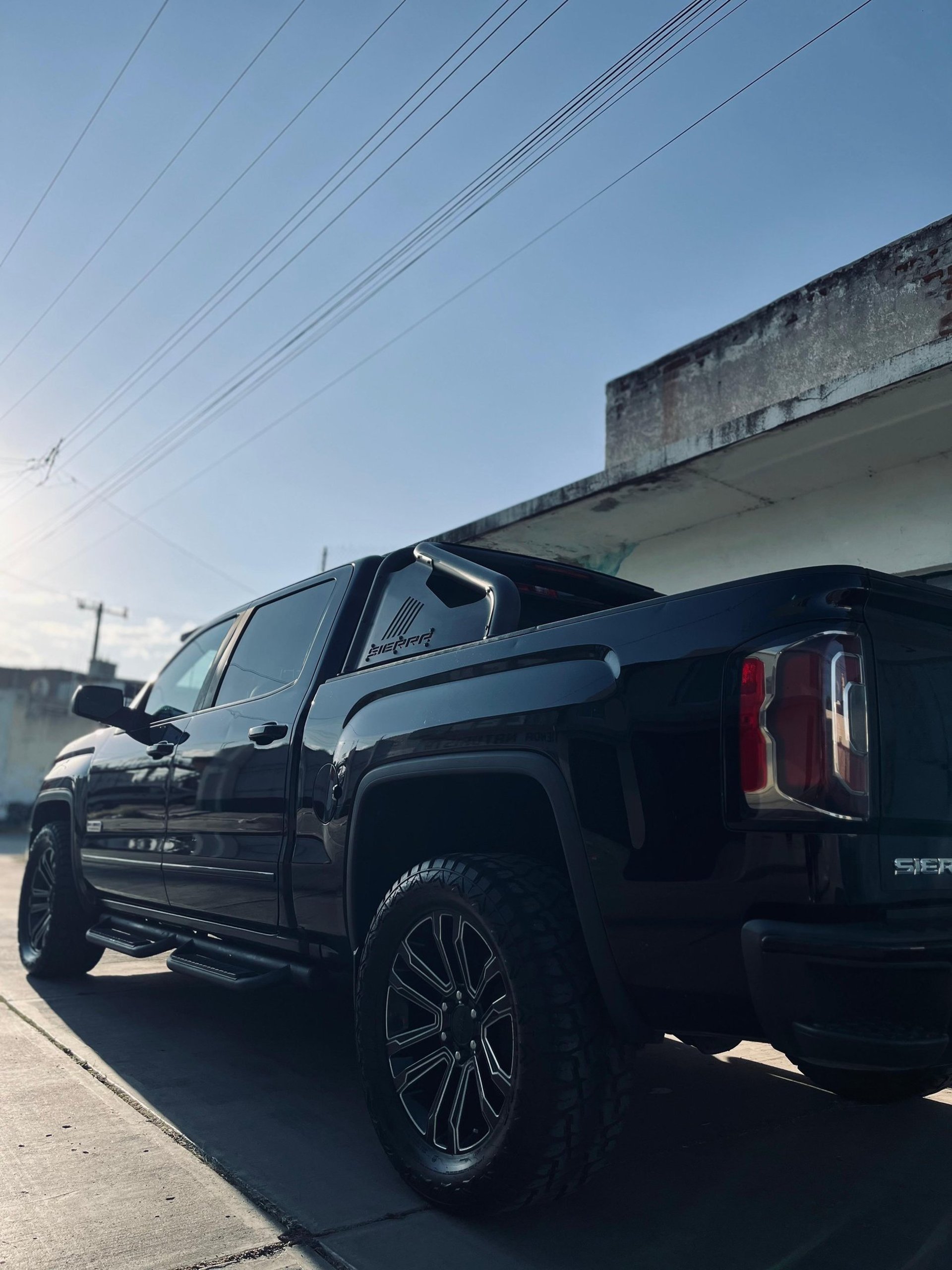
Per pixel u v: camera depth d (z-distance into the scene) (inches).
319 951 117.5
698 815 74.5
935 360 188.1
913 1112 120.0
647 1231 85.1
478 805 106.3
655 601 83.5
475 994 88.7
